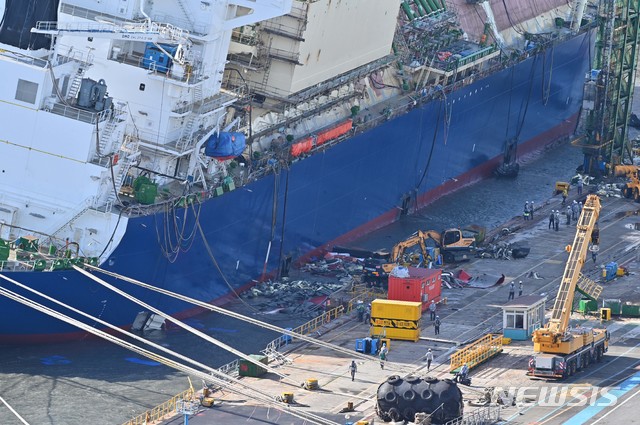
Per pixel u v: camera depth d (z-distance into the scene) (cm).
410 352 10775
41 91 10575
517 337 11062
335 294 12094
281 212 12400
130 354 10512
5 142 10712
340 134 13175
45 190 10719
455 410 9219
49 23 10906
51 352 10400
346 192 13388
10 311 10244
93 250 10662
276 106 12725
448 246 13112
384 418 9300
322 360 10575
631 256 13425
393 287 11594
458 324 11481
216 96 11812
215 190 11488
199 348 10781
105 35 10894
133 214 10738
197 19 11481
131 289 10838
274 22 12556
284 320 11488
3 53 10762
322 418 9231
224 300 11825
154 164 11444
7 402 9525
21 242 10438
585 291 11562
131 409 9538
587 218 11069
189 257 11306
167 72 11219
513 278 12750
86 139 10581
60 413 9412
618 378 10181
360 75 13975
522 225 14362
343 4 13050
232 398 9719
